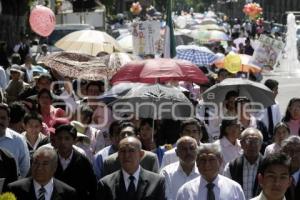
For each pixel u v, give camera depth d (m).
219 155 13.59
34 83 26.09
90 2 83.31
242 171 15.74
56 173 15.31
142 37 30.19
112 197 13.75
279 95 49.41
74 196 13.45
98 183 14.23
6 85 29.53
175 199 14.65
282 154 11.34
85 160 15.55
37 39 65.88
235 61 29.33
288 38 67.12
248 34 94.12
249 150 15.59
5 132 16.22
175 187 15.25
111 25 113.06
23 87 27.55
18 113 18.41
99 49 30.11
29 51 49.47
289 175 11.38
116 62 26.27
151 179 13.91
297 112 20.50
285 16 133.38
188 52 33.91
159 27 30.28
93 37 30.62
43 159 13.09
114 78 22.47
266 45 29.97
